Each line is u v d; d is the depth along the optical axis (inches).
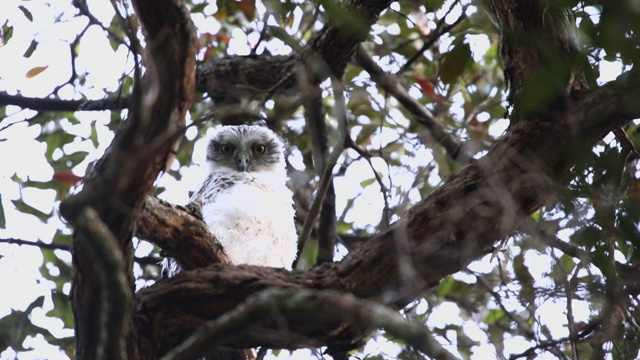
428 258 363.9
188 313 372.5
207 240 411.8
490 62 562.9
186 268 421.7
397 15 572.4
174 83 308.8
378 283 370.9
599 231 307.9
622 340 347.3
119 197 318.7
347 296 293.4
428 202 366.3
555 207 348.2
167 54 304.7
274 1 470.9
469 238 360.8
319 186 485.4
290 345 371.9
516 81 370.6
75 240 330.3
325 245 518.0
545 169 354.9
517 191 352.8
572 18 329.1
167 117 313.1
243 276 374.6
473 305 384.2
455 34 498.0
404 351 389.4
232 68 570.3
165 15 299.7
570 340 336.8
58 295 565.3
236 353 429.1
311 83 499.2
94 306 347.6
